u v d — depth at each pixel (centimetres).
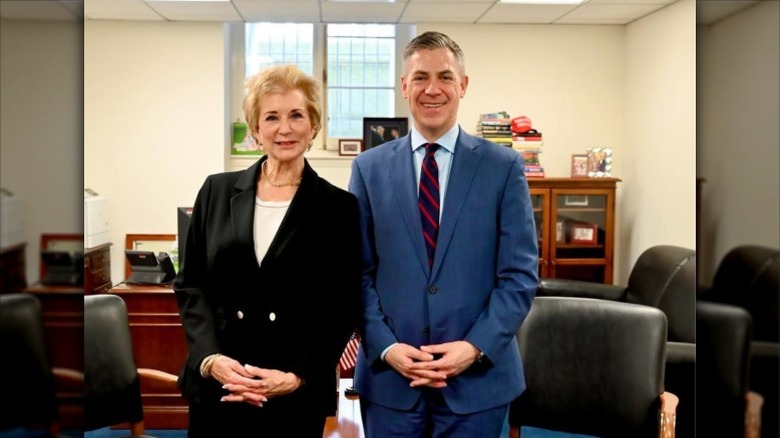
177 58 493
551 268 481
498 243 156
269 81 143
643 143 483
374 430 159
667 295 365
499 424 157
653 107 467
